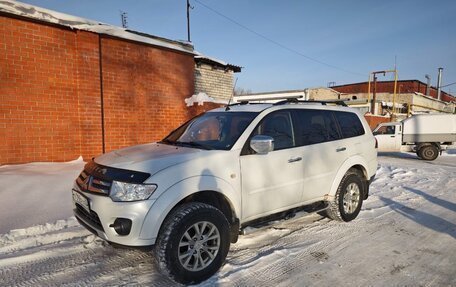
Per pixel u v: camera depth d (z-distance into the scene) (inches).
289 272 126.6
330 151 176.7
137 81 329.7
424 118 564.4
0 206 175.6
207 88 500.7
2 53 245.9
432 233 173.2
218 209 124.4
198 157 125.5
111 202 110.3
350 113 205.8
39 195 196.4
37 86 264.8
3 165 251.6
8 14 245.9
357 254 144.5
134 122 330.0
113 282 116.6
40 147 269.3
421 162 521.0
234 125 150.3
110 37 305.4
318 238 163.2
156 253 111.7
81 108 289.6
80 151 292.5
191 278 115.4
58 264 128.3
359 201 195.9
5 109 249.8
